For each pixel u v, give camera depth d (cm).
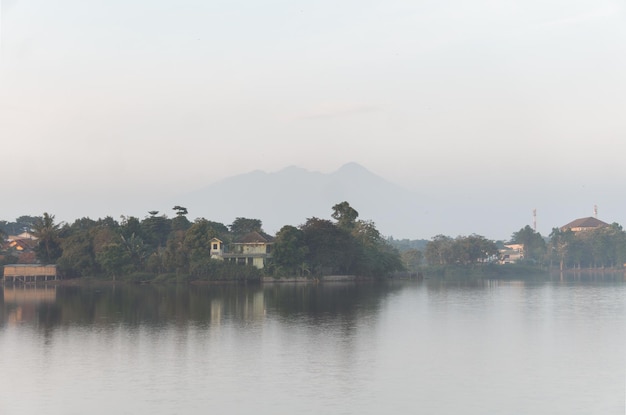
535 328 8612
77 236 19112
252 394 5162
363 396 5100
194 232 18438
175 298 13088
